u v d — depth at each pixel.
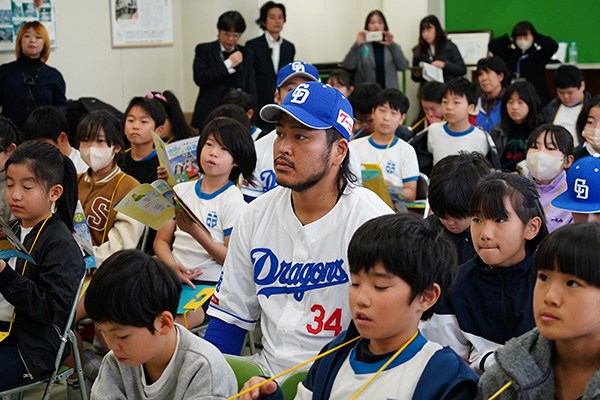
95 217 3.46
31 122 3.86
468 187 2.28
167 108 4.57
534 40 7.63
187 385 1.75
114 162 3.55
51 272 2.50
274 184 3.57
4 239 2.31
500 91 6.00
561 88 5.29
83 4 6.18
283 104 1.95
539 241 1.98
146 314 1.68
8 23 5.55
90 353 3.14
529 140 3.33
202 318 3.03
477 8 8.61
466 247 2.35
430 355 1.49
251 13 7.36
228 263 2.15
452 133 4.49
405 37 8.57
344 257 1.98
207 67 6.57
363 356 1.56
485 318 2.04
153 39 6.88
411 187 4.21
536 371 1.31
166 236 3.32
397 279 1.46
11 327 2.52
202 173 3.19
